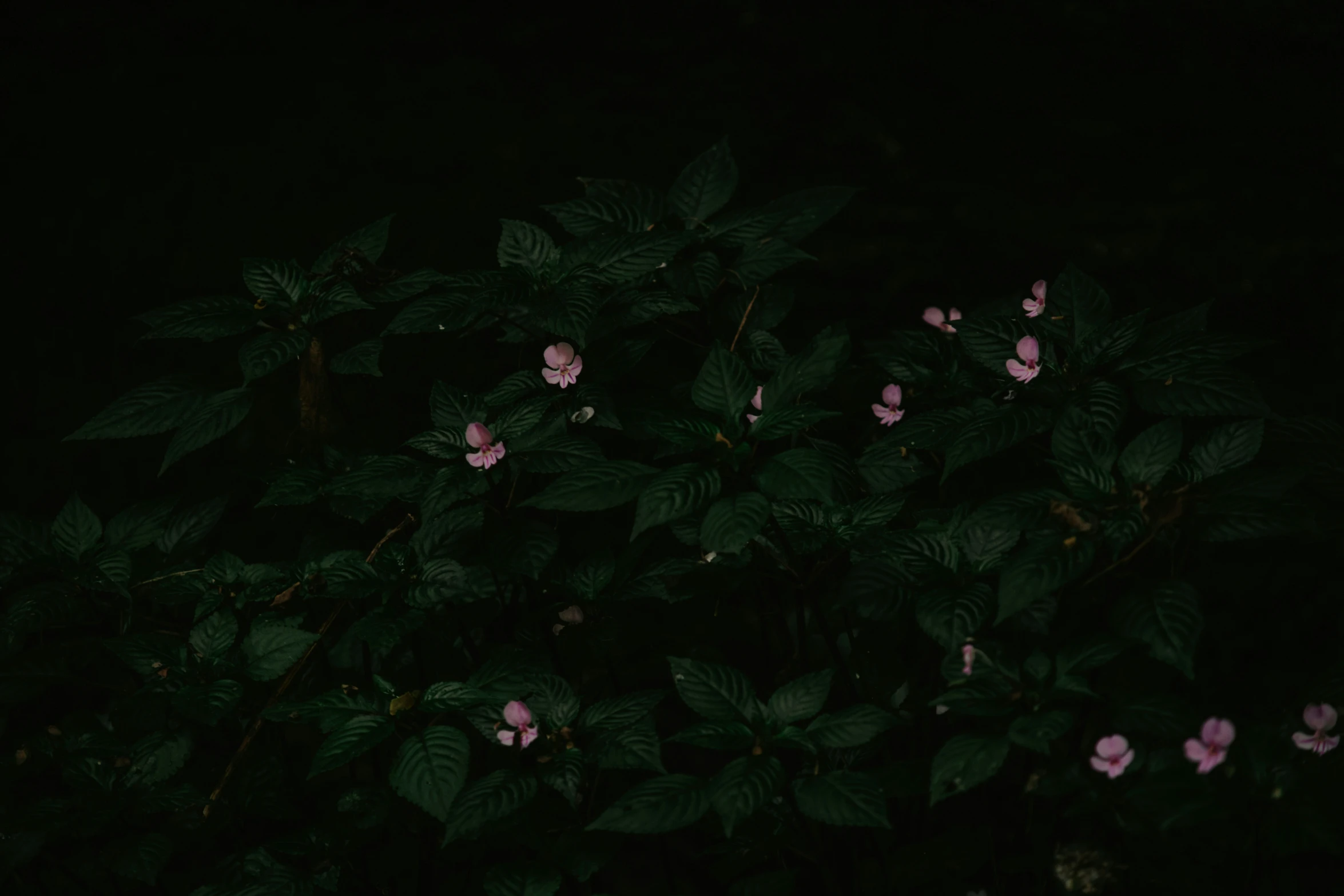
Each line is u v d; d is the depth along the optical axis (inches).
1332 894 67.7
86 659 70.4
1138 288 99.5
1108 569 60.2
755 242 70.7
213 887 66.1
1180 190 109.7
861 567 63.6
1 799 69.4
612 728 62.9
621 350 68.4
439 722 69.4
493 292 66.7
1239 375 63.3
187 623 73.6
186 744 66.0
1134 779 60.2
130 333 99.7
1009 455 75.2
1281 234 101.7
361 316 75.5
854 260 102.4
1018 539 62.9
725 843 65.9
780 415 61.7
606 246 67.6
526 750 63.1
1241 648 77.5
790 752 67.2
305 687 70.6
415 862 68.8
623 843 73.4
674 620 75.4
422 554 66.8
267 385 91.1
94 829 65.0
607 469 61.3
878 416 68.8
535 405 65.4
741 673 61.9
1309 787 58.4
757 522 59.3
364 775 75.2
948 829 69.7
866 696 67.6
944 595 61.8
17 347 99.2
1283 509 59.6
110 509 89.5
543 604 69.9
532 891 62.1
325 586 67.4
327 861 66.9
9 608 67.9
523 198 108.7
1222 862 63.6
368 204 108.2
